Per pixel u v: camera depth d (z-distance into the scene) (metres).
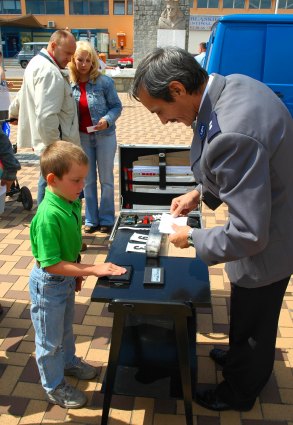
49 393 1.97
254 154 1.31
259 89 1.44
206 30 32.91
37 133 3.21
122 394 1.81
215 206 2.01
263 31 4.31
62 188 1.68
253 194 1.32
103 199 3.86
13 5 43.34
